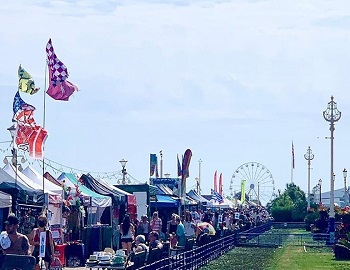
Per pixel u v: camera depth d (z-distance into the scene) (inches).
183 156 1963.6
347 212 2150.6
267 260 1863.9
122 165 2240.4
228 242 2244.1
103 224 1619.1
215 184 3966.5
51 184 1407.5
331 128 2637.8
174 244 1444.4
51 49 1320.1
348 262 1836.9
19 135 1227.2
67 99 1332.4
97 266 1011.9
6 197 1229.7
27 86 1263.5
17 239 850.1
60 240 1302.9
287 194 5487.2
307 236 2849.4
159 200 2137.1
